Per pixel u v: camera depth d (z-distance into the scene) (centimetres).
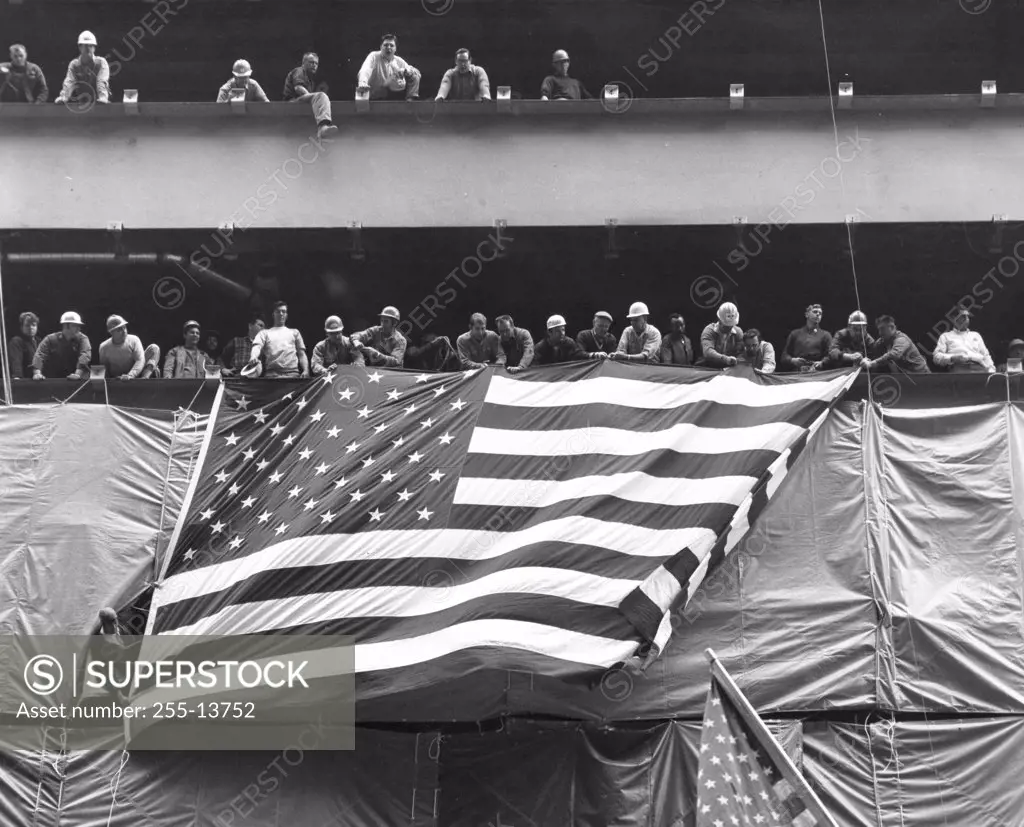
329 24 3378
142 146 2783
